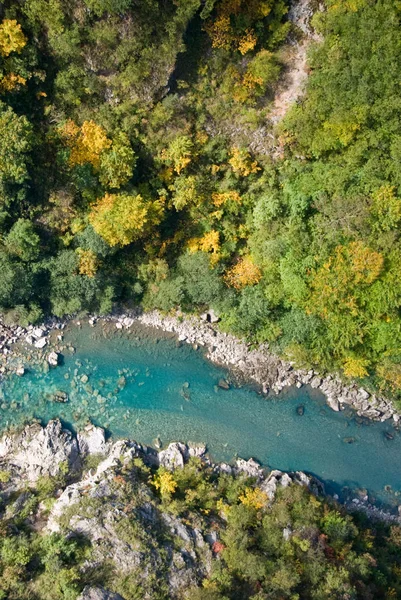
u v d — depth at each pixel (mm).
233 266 41875
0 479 39562
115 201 36844
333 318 40344
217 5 33594
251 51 35688
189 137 37750
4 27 31703
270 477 41938
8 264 38000
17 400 42500
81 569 32812
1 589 31922
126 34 33500
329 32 34531
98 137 35781
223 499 40094
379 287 38750
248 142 38844
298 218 38844
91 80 35250
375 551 38906
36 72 34156
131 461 40531
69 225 39656
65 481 40375
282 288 40875
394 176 36531
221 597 31891
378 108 34312
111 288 41531
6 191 35781
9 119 33094
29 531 36344
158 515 37094
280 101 37594
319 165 38438
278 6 34250
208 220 40938
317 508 38469
